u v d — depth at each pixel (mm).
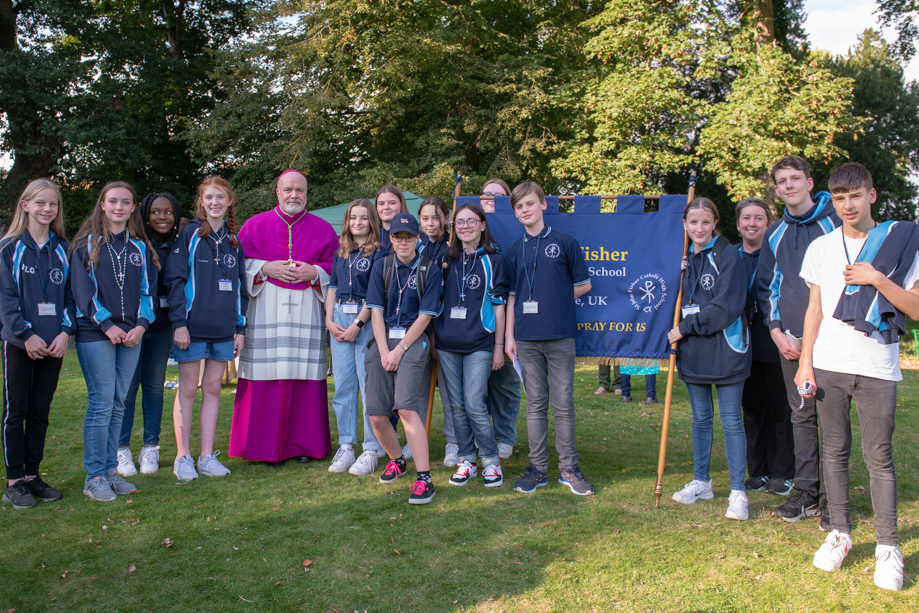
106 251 3830
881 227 2822
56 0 16688
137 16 21141
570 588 2705
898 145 24578
